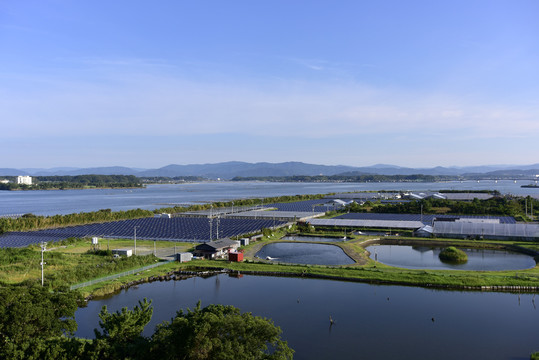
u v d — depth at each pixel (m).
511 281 71.62
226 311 37.78
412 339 50.84
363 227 140.38
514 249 107.19
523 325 55.22
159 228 138.50
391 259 95.69
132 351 34.38
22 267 77.75
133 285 73.19
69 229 139.00
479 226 123.19
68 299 44.69
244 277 79.00
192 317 35.06
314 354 46.62
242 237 118.38
